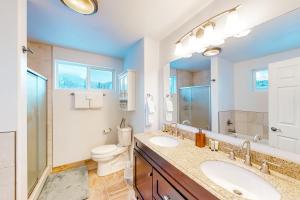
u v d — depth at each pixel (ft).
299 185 2.36
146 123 6.68
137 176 5.20
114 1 4.28
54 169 7.48
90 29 5.97
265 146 3.10
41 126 6.54
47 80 7.37
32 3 4.35
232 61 3.85
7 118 3.64
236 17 3.49
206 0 4.29
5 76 3.61
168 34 6.42
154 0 4.26
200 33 4.69
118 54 9.11
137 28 5.92
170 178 3.22
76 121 8.15
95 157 6.89
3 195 3.61
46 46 7.42
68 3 4.13
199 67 4.93
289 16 2.75
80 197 5.44
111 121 9.31
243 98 3.63
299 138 2.63
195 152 3.81
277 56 2.96
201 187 2.39
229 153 3.63
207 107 4.67
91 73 9.07
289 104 2.80
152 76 6.92
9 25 3.63
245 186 2.80
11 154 3.69
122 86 8.32
